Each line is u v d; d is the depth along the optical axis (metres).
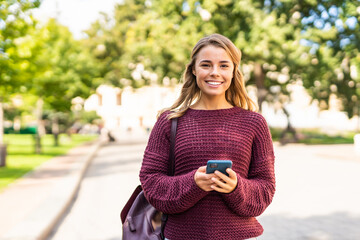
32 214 6.44
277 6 22.56
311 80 25.69
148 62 28.86
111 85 38.72
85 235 5.76
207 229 1.77
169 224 1.88
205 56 1.88
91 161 17.59
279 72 28.91
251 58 22.80
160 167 1.86
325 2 22.66
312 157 17.86
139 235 2.04
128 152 22.75
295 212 6.89
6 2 9.53
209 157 1.80
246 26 21.75
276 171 12.63
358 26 22.86
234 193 1.66
